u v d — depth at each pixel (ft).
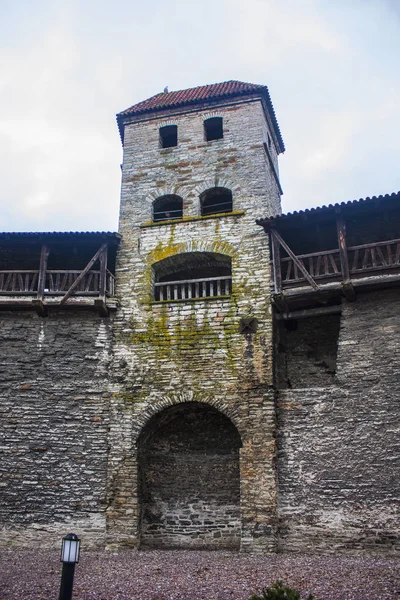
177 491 53.67
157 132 69.05
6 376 54.13
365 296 51.96
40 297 55.47
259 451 49.32
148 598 30.48
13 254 62.54
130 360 54.85
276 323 55.62
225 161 64.49
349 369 49.90
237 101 68.08
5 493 50.24
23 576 35.65
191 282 57.57
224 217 60.44
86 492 50.24
